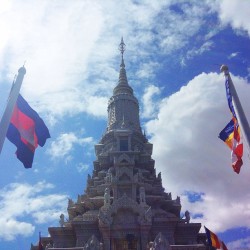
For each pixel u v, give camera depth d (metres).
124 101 102.38
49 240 76.00
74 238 73.56
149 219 69.88
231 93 28.25
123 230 69.75
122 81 109.56
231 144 28.41
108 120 102.81
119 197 77.31
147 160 90.00
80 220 72.75
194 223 73.62
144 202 73.62
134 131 96.12
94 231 72.00
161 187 86.88
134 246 68.69
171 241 70.00
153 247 62.91
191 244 70.56
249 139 26.03
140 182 79.88
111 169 84.88
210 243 51.66
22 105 27.89
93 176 89.75
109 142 94.06
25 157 26.73
